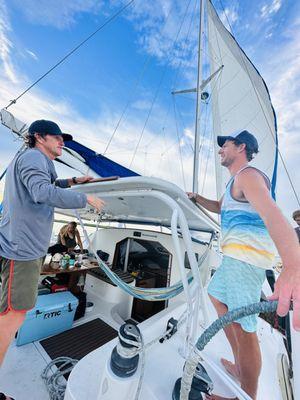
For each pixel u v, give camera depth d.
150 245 3.95
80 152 2.58
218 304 1.09
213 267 2.78
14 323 1.12
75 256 3.29
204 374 0.95
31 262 1.17
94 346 2.05
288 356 1.30
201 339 0.57
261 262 0.91
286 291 0.56
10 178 1.17
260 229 0.92
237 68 5.68
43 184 1.00
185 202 1.07
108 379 0.84
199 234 2.87
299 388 0.92
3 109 2.12
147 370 1.05
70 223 3.92
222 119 5.84
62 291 2.58
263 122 4.95
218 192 5.58
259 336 1.61
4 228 1.15
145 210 1.87
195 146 4.07
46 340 2.02
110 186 1.10
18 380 1.52
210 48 6.59
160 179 0.93
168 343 1.30
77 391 0.94
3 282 1.13
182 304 1.92
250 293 0.90
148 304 3.58
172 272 3.05
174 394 0.88
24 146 1.37
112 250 3.81
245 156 1.08
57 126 1.34
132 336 0.89
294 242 0.63
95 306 2.92
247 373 0.92
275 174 4.52
